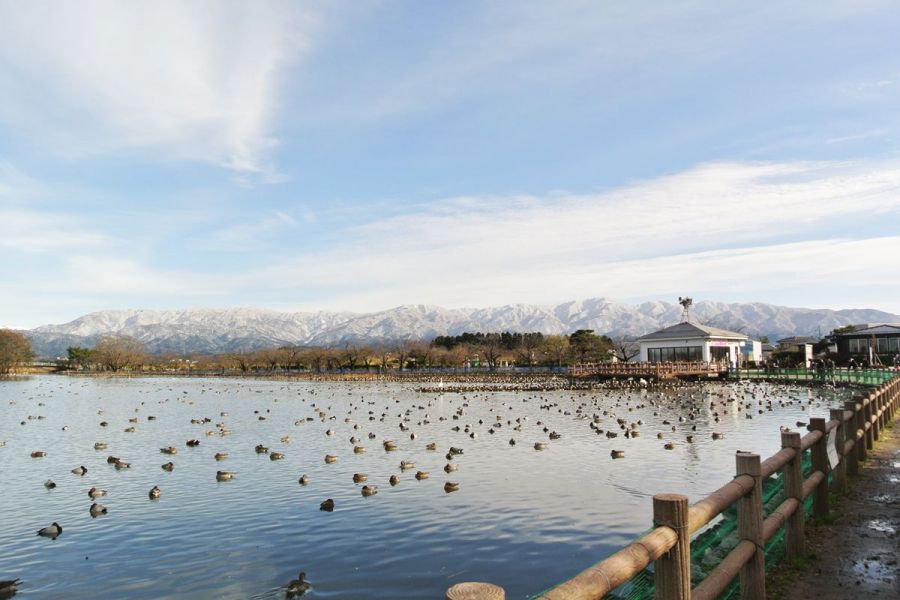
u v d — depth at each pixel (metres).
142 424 50.62
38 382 140.00
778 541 10.91
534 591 14.01
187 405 70.81
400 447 34.47
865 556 10.73
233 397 83.50
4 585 15.12
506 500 21.81
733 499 7.52
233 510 21.61
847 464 16.80
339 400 73.44
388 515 20.34
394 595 14.10
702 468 26.61
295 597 14.19
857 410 17.23
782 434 11.00
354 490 24.00
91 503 23.11
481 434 39.25
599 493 22.53
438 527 18.94
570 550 16.69
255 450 34.56
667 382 86.12
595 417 45.94
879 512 13.31
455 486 23.56
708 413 49.53
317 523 19.70
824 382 74.50
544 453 31.22
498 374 123.50
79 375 181.38
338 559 16.52
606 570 4.82
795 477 10.71
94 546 18.17
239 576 15.59
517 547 17.00
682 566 6.07
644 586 6.76
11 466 31.14
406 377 125.75
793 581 9.75
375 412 56.44
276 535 18.67
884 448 21.11
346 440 38.09
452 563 15.95
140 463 31.27
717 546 9.20
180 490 24.83
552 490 23.11
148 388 110.56
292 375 148.50
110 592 14.86
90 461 32.34
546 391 80.06
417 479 25.56
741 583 8.44
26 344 171.00
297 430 43.81
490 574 15.14
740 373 94.31
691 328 99.50
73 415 59.78
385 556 16.61
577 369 98.25
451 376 123.75
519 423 42.62
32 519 21.11
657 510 6.16
